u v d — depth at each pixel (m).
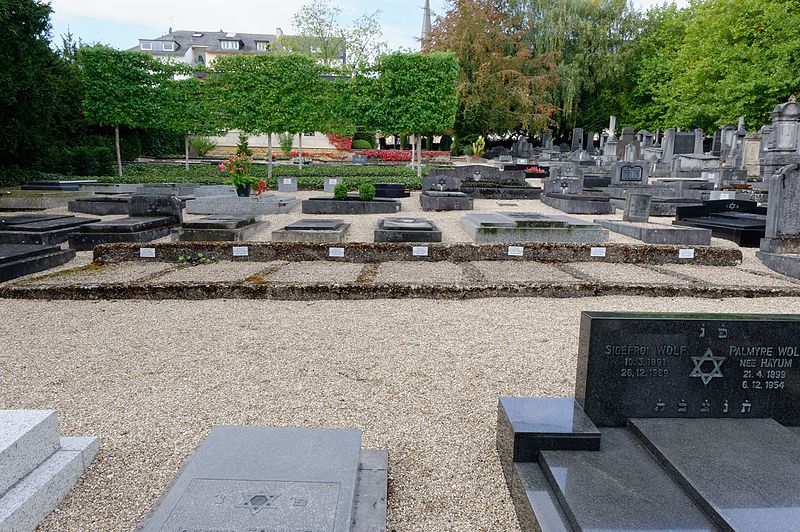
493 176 23.50
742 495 2.53
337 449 3.03
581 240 11.29
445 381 4.61
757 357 3.38
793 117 20.27
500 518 2.92
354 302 7.11
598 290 7.43
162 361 5.02
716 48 33.56
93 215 15.34
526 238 11.25
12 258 8.38
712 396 3.40
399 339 5.66
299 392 4.38
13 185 22.66
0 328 5.97
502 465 3.36
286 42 50.16
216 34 83.75
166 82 25.42
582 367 3.45
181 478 2.70
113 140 30.36
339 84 25.11
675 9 48.69
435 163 37.75
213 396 4.29
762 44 31.39
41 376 4.67
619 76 47.00
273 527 2.34
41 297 7.18
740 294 7.38
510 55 43.91
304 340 5.61
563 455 3.03
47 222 12.04
